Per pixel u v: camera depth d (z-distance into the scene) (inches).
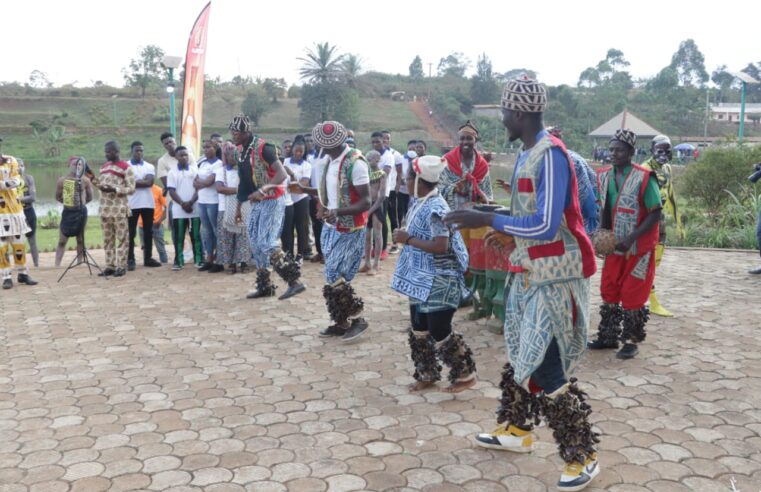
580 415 136.9
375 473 146.4
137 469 149.3
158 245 426.9
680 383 197.9
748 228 482.0
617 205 219.0
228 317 282.0
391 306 295.7
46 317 286.8
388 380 204.7
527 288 137.8
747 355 222.7
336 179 237.5
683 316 272.7
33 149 2783.0
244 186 309.3
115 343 246.7
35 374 213.2
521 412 152.3
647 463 148.8
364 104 3668.8
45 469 149.8
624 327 220.8
